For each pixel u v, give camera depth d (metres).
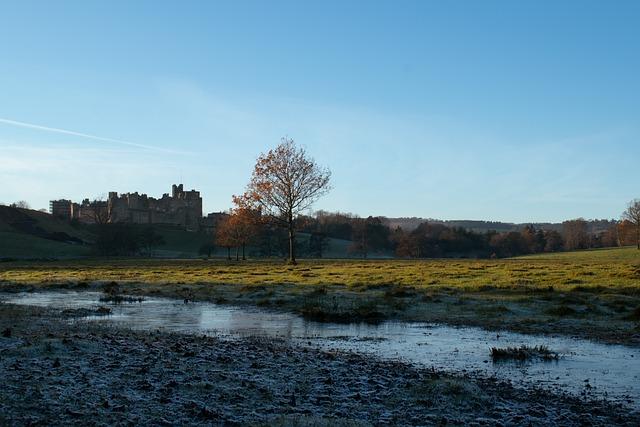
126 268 68.56
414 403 11.48
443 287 35.03
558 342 18.78
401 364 15.37
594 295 29.55
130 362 14.39
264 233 131.38
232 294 35.06
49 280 48.19
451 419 10.53
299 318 25.31
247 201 71.81
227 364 14.61
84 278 50.72
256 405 11.12
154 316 26.09
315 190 72.25
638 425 10.37
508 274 43.81
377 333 21.05
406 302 28.47
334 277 44.62
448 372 14.56
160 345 17.09
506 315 24.56
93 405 10.72
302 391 12.22
